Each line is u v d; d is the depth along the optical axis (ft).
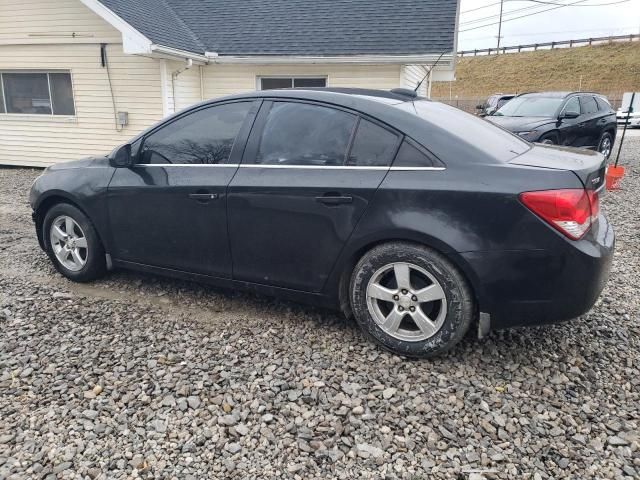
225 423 8.23
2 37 35.53
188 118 12.02
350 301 10.49
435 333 9.67
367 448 7.73
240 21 39.27
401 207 9.50
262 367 9.79
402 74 34.14
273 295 11.39
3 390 9.03
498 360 10.09
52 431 8.01
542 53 183.73
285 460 7.48
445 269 9.31
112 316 11.91
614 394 9.11
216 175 11.31
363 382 9.32
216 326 11.46
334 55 33.42
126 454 7.55
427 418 8.39
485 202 8.95
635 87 143.74
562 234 8.71
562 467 7.40
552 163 9.45
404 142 9.79
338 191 10.00
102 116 35.55
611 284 14.11
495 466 7.41
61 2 33.78
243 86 36.94
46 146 37.14
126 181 12.47
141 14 34.40
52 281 14.06
